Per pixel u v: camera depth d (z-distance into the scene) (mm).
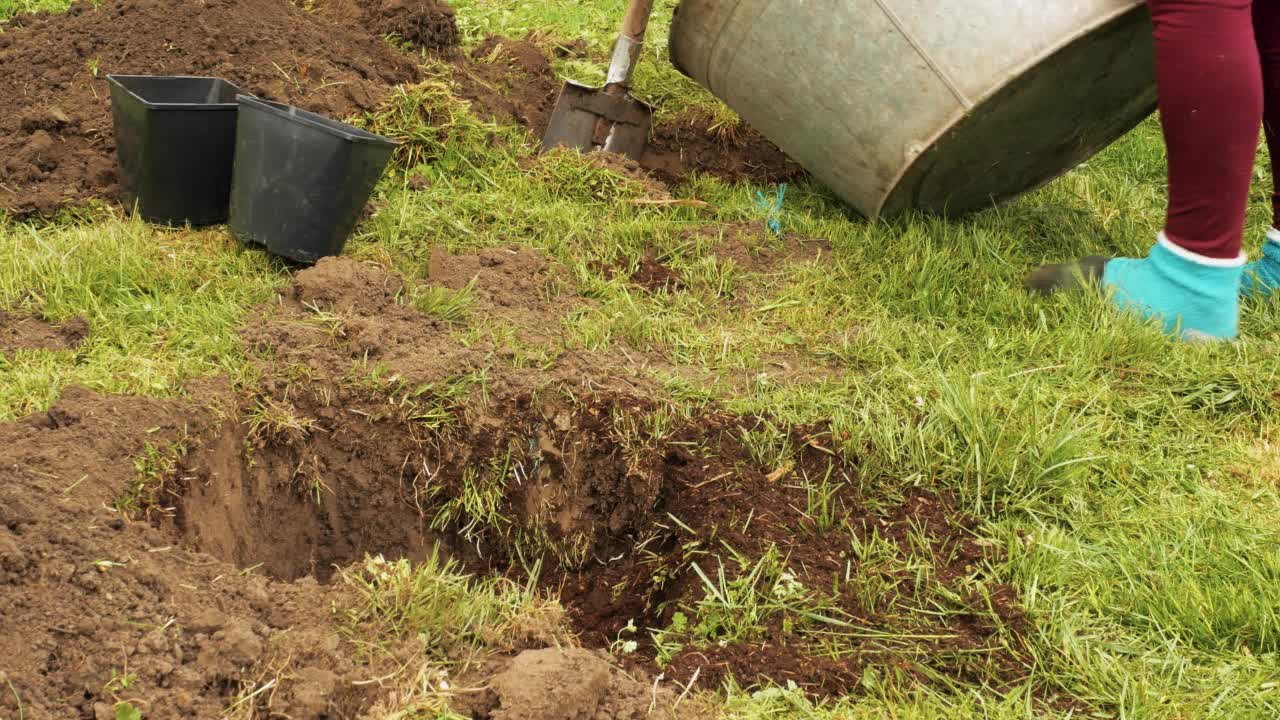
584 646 2859
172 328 2980
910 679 2672
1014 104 3240
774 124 3455
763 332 3188
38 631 2510
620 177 3490
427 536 2965
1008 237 3438
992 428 2943
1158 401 3066
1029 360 3145
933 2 3197
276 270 3150
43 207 3209
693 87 3910
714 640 2732
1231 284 3172
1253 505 2908
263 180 3092
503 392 2967
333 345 2984
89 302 2998
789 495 2893
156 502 2740
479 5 4199
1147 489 2938
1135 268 3242
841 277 3334
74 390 2812
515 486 2969
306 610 2609
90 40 3459
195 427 2832
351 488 2936
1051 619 2730
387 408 2934
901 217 3449
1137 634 2727
